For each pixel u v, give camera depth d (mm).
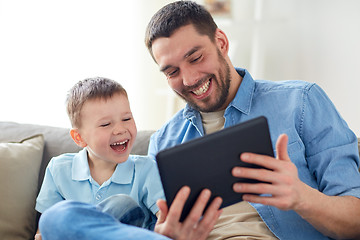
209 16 1248
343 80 2857
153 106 3184
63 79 3062
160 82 3146
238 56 3029
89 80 1332
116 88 1284
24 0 2965
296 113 1179
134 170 1296
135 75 3141
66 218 841
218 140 857
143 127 3219
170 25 1189
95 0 3041
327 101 1196
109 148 1253
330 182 1084
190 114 1338
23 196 1356
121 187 1273
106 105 1244
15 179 1358
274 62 2971
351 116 2865
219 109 1308
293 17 2902
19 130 1590
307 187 969
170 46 1188
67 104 1317
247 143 875
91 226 828
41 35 3012
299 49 2918
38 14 2996
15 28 2982
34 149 1460
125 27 3082
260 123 883
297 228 1102
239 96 1261
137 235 804
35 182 1415
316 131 1151
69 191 1304
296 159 1152
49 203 1315
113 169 1308
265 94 1259
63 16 3023
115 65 3113
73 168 1320
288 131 1171
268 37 2955
